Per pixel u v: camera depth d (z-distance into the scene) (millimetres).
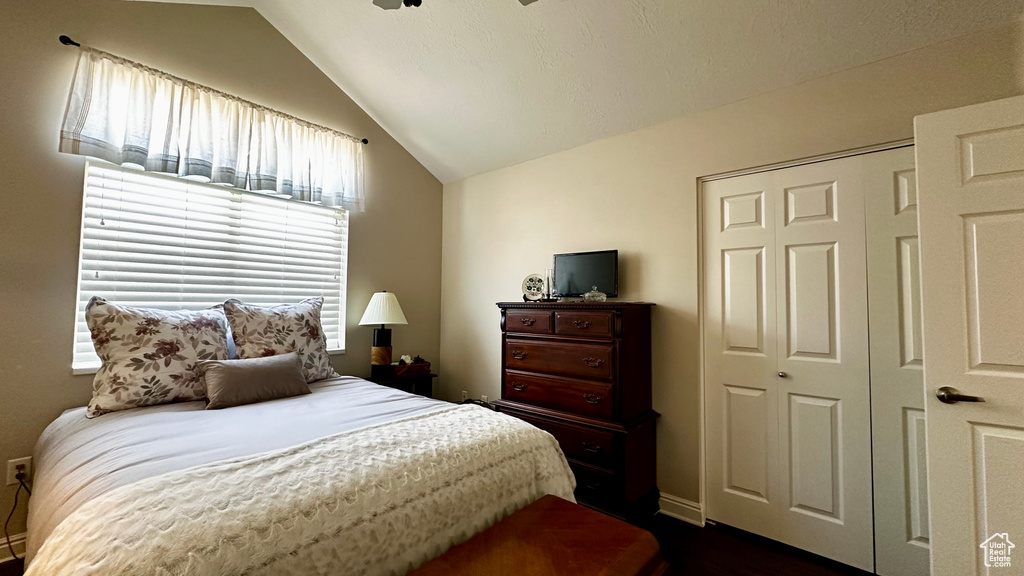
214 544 812
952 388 1406
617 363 2127
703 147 2297
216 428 1470
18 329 1883
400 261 3506
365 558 972
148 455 1191
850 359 1868
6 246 1858
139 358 1825
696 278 2295
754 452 2117
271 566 842
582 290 2678
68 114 1937
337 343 3098
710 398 2271
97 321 1815
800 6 1719
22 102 1895
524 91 2574
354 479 1059
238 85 2572
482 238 3506
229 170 2449
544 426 2381
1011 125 1345
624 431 2045
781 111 2047
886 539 1752
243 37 2604
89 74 2008
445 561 1010
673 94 2268
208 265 2496
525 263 3172
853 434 1850
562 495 1485
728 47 1957
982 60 1583
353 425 1521
